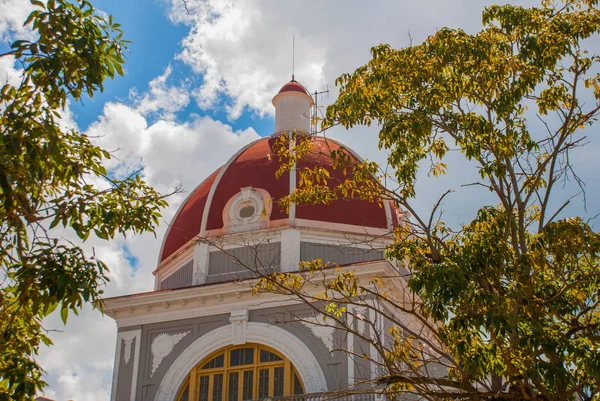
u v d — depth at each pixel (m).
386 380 14.72
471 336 13.00
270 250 26.58
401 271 26.52
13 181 9.88
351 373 23.52
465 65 15.73
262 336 25.00
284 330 24.83
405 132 15.54
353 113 15.90
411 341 19.52
